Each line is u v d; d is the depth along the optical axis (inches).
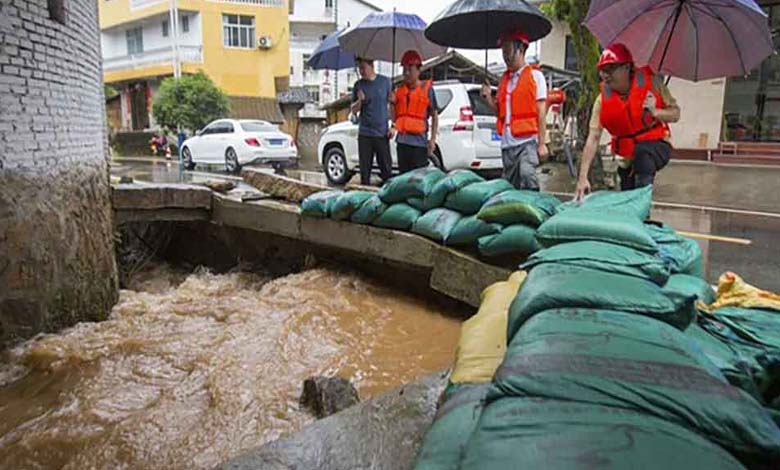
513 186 177.9
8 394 135.9
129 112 918.4
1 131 146.8
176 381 142.3
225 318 189.8
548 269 79.9
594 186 315.9
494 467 39.3
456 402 62.7
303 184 265.6
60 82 174.7
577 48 316.5
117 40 919.0
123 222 274.2
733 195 339.0
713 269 181.0
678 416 44.0
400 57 241.6
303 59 1114.7
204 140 508.7
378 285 208.2
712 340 72.7
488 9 173.0
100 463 108.3
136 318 193.2
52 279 167.8
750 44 130.9
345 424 79.7
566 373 49.4
